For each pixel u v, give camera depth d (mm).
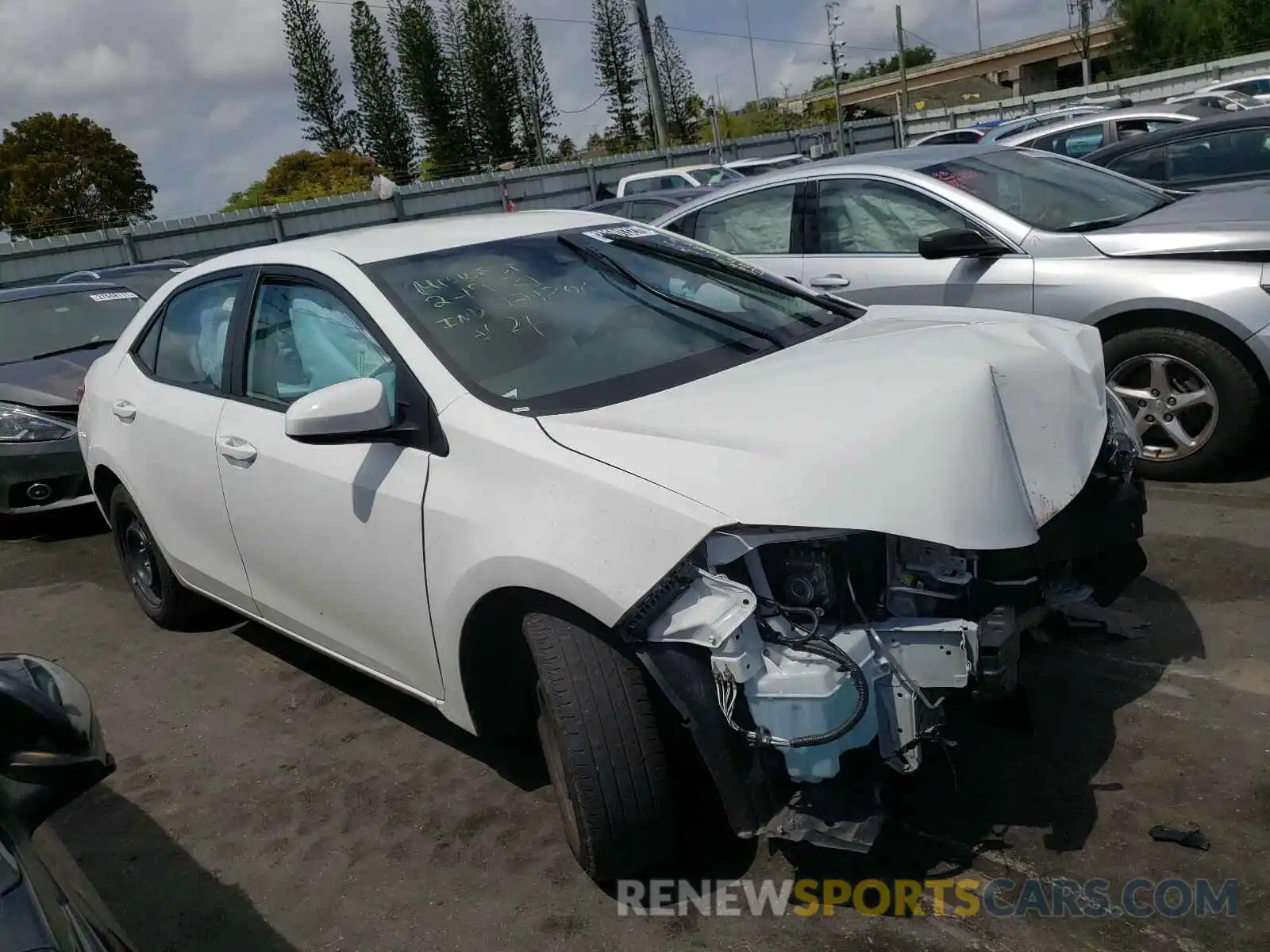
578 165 31500
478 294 3355
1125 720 3291
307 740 3902
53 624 5453
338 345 3412
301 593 3643
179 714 4234
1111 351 5129
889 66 91375
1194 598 4012
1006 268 5324
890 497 2439
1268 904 2518
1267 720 3209
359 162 48469
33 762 2094
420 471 3002
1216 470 5043
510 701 3135
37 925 1582
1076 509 2828
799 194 6160
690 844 2955
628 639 2473
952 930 2566
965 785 3059
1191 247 4918
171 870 3238
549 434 2771
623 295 3496
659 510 2453
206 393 4047
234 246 25953
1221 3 50062
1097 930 2510
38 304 8102
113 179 51094
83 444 4988
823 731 2359
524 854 3076
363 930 2859
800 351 3219
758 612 2459
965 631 2439
